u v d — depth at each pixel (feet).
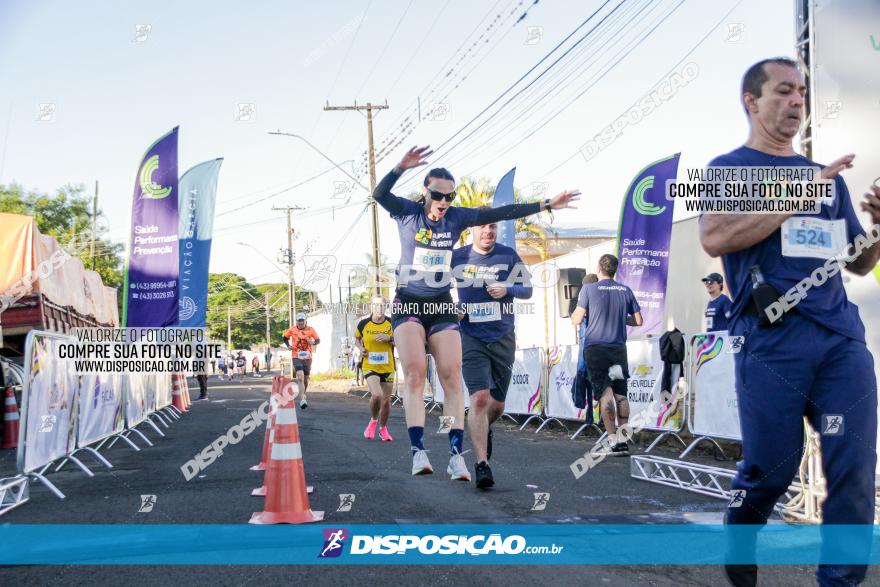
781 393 8.20
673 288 39.22
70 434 21.16
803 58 15.01
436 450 26.08
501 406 18.74
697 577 10.35
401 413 46.96
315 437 30.50
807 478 14.85
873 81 13.99
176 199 34.68
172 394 48.21
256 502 15.76
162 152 34.65
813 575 10.55
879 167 13.80
